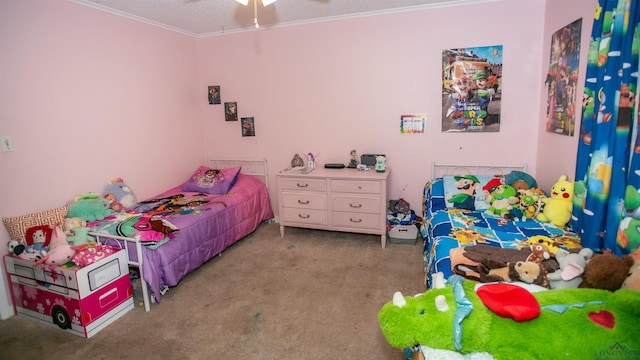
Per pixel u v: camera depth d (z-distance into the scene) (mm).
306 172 3549
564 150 2551
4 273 2330
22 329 2211
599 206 1749
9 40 2354
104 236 2410
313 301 2438
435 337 1210
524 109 3162
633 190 1544
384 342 1997
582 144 2004
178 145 3906
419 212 3623
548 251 1592
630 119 1598
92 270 2123
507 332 1172
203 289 2646
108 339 2090
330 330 2115
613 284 1372
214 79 4145
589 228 1816
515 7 3047
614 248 1660
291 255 3221
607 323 1154
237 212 3412
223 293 2582
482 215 2648
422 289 2549
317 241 3545
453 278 1482
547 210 2400
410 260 3031
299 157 3883
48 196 2627
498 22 3105
